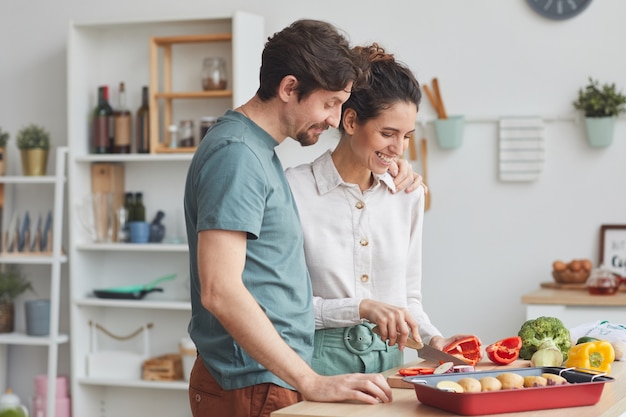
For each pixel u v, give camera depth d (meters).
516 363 2.19
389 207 2.31
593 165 4.40
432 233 4.59
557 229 4.45
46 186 5.09
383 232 2.29
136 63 4.96
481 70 4.52
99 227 4.84
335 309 2.14
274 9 4.77
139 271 5.00
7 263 5.09
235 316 1.79
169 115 4.88
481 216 4.54
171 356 4.86
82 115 4.88
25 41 5.10
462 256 4.56
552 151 4.45
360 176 2.26
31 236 5.08
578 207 4.43
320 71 1.88
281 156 4.71
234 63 4.52
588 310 3.88
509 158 4.45
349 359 2.19
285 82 1.89
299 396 1.95
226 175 1.83
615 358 2.28
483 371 1.83
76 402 4.80
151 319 4.98
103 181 4.90
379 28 4.64
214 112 4.88
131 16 4.97
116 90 4.98
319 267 2.26
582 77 4.42
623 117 4.36
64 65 5.05
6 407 1.28
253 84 4.65
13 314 4.97
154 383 4.69
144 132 4.81
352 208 2.27
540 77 4.46
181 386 4.66
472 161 4.54
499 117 4.47
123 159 4.71
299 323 1.97
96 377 4.83
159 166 4.95
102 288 5.04
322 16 4.72
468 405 1.64
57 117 5.07
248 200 1.82
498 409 1.67
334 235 2.27
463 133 4.55
